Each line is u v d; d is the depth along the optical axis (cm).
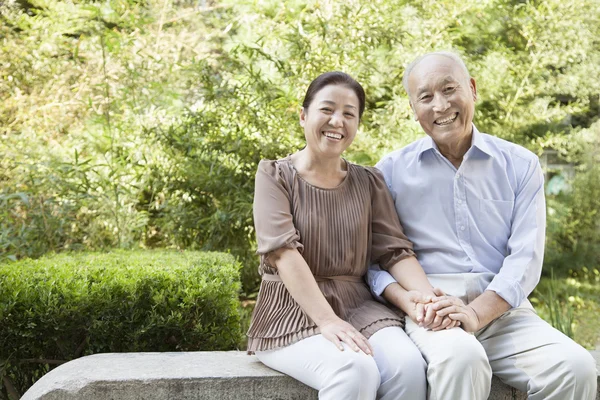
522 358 208
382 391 198
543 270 636
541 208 232
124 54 488
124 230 445
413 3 557
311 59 479
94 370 219
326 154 220
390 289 222
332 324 200
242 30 557
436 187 235
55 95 493
